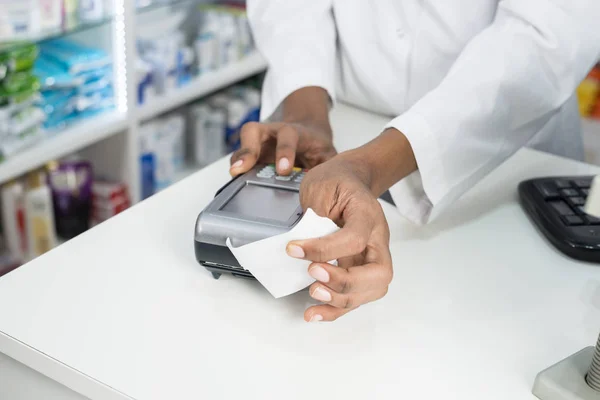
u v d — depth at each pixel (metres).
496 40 0.83
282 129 0.82
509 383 0.58
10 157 1.55
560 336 0.64
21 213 1.67
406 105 1.10
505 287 0.71
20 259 1.71
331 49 1.09
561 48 0.83
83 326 0.62
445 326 0.65
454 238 0.79
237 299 0.67
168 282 0.68
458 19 0.99
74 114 1.73
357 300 0.60
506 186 0.92
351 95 1.15
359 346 0.61
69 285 0.67
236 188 0.74
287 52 1.06
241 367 0.58
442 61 1.04
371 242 0.62
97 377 0.56
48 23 1.56
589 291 0.71
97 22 1.67
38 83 1.57
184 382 0.56
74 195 1.76
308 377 0.58
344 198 0.64
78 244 0.73
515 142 0.88
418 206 0.82
